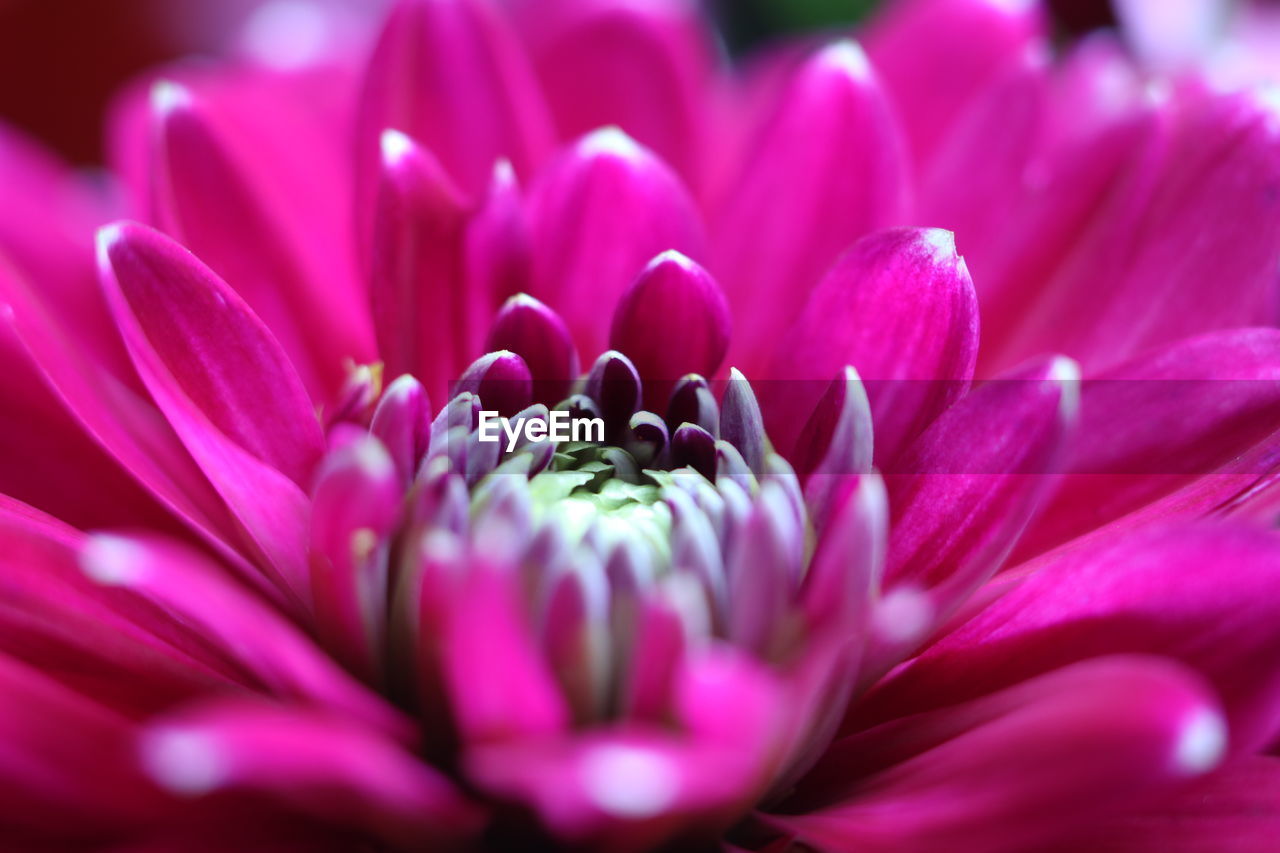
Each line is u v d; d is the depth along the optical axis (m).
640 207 0.11
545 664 0.10
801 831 0.10
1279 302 0.12
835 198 0.12
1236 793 0.10
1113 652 0.10
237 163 0.12
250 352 0.10
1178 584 0.10
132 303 0.10
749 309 0.12
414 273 0.11
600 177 0.11
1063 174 0.12
